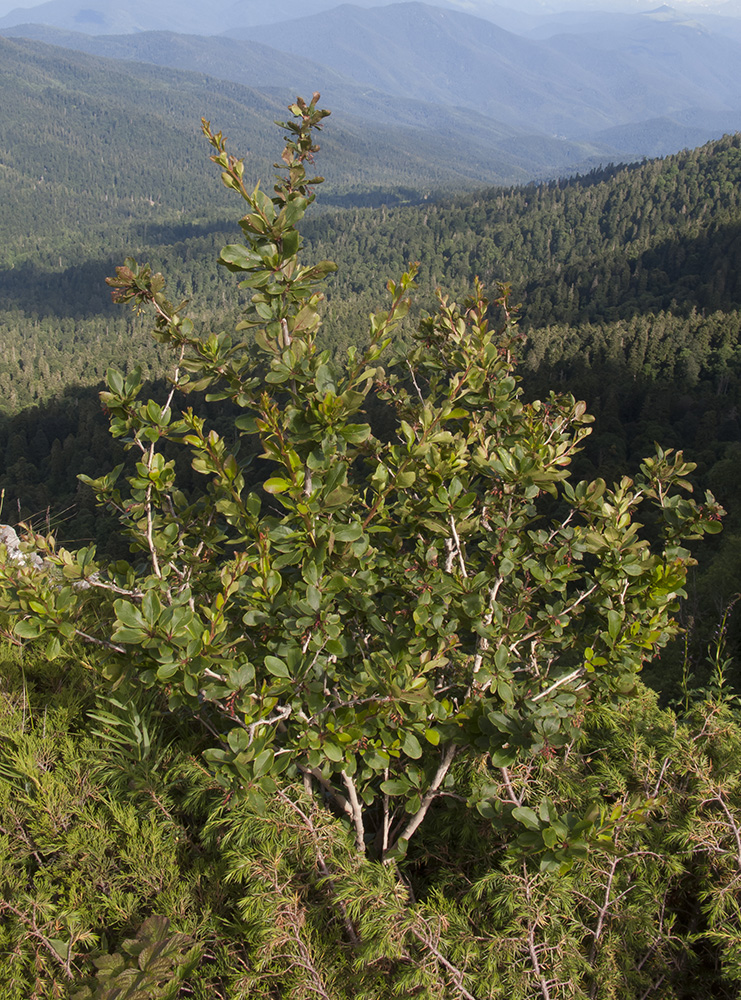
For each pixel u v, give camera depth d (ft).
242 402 7.47
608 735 9.66
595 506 8.50
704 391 227.20
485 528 8.81
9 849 7.63
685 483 8.77
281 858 7.25
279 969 6.63
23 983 6.42
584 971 6.95
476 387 8.24
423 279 612.29
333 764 7.44
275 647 7.36
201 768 8.09
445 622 7.61
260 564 6.68
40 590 7.00
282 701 7.91
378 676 6.48
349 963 6.85
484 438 8.98
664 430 202.18
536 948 6.77
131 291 7.50
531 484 8.05
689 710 10.16
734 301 366.43
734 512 81.05
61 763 8.63
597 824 6.26
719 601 18.86
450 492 7.39
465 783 8.23
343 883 6.89
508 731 6.48
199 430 7.13
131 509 8.28
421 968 6.25
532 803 7.88
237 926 7.05
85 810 8.09
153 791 8.05
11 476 255.50
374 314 6.46
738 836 7.64
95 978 6.16
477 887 7.12
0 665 10.16
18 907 6.95
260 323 6.74
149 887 7.42
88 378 383.65
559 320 416.26
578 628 8.71
